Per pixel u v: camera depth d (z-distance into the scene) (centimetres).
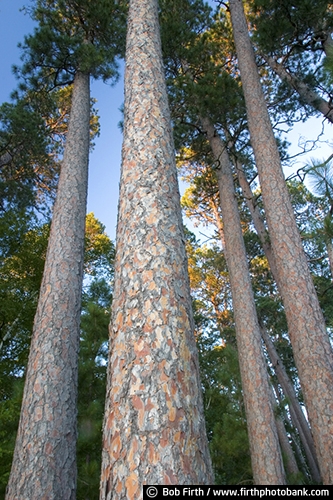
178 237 246
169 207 258
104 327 693
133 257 230
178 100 886
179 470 154
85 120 738
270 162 560
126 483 153
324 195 337
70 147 662
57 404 399
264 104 637
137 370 184
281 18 780
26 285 837
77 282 512
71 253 527
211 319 1611
